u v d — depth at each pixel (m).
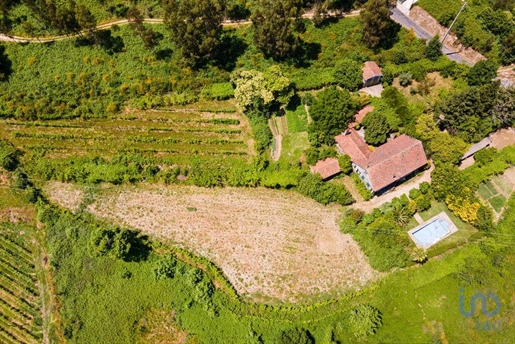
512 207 64.75
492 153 67.75
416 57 75.44
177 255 62.25
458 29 78.88
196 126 71.81
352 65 72.44
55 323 57.31
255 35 72.81
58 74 73.50
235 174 66.50
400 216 63.50
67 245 61.31
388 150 66.50
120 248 57.69
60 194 65.56
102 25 78.31
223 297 59.28
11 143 68.56
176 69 74.75
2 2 75.56
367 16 72.50
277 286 60.88
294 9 70.31
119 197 66.06
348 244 63.94
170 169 67.25
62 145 69.00
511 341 56.72
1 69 73.44
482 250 62.06
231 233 64.19
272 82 68.12
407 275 60.69
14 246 62.09
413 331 56.97
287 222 65.25
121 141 69.62
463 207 63.09
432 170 68.75
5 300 58.91
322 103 68.50
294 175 66.06
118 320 57.53
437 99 73.06
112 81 73.31
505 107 66.88
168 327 57.88
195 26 69.00
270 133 70.25
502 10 79.56
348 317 58.06
